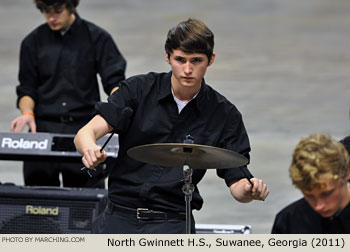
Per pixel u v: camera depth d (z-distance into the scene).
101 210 11.04
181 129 9.84
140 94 9.90
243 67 34.28
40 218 11.04
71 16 14.29
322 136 7.43
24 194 11.03
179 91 9.74
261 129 25.45
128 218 9.68
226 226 12.11
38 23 40.62
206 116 9.91
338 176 7.21
